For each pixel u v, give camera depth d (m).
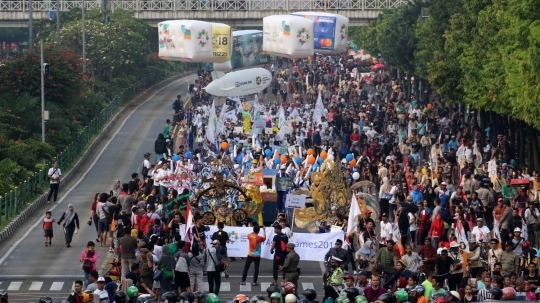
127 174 118.31
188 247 63.31
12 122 125.50
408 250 59.28
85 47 185.50
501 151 103.19
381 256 59.53
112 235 74.62
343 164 94.44
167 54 148.00
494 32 109.50
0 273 71.25
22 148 112.50
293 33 150.75
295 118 124.25
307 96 168.12
